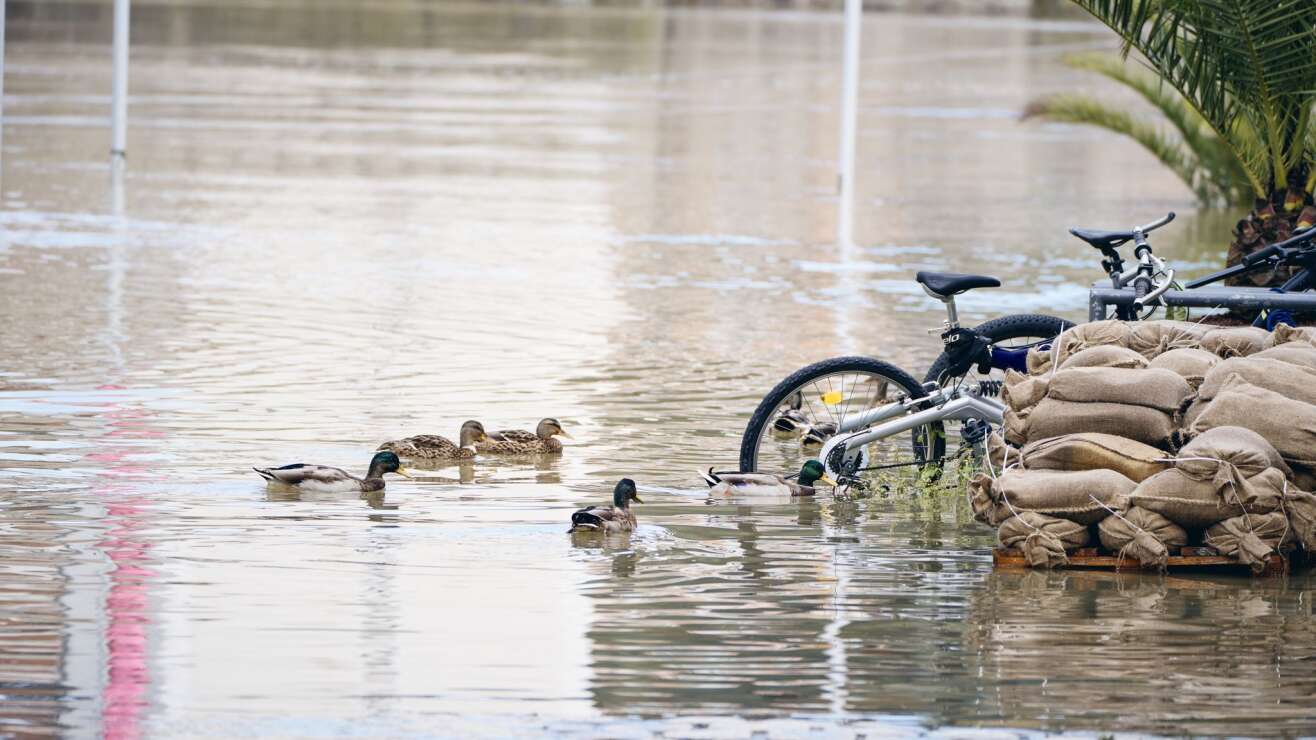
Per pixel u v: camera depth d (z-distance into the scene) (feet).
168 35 286.87
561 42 309.83
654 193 127.24
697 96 219.00
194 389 55.62
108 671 29.30
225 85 207.10
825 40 338.54
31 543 36.99
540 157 149.89
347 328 68.85
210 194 116.26
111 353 61.41
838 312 76.74
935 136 183.01
